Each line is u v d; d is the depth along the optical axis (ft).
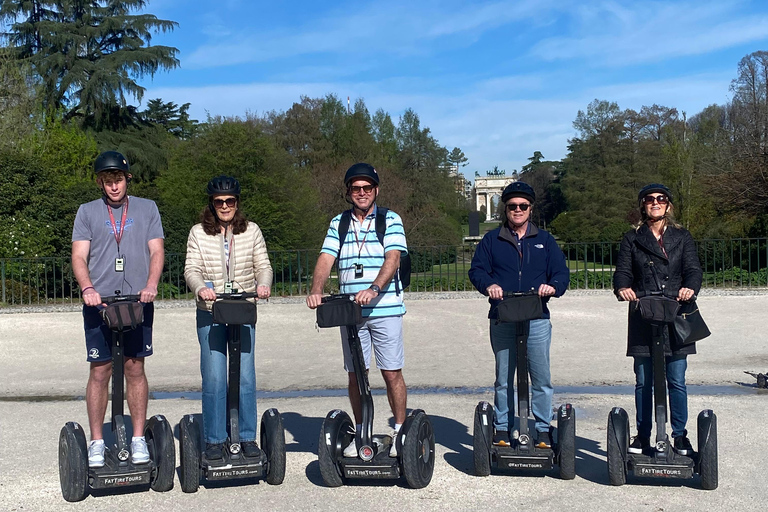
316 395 25.59
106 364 15.44
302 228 86.43
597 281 57.26
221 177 15.90
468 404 23.32
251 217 78.54
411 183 160.56
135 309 14.29
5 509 14.30
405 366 30.81
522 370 15.37
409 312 45.16
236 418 15.11
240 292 15.38
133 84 116.78
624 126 164.04
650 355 15.40
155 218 16.14
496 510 13.91
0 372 31.14
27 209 67.51
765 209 83.25
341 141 147.84
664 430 14.89
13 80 91.25
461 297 51.90
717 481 14.87
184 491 15.21
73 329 41.11
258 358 33.30
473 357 32.48
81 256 15.23
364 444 14.94
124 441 14.76
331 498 14.75
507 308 14.65
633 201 156.04
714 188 86.89
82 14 121.60
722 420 20.42
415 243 117.60
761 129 90.27
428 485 15.48
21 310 49.32
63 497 14.92
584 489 15.08
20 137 89.61
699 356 31.45
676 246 15.48
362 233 15.92
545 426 16.10
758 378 25.02
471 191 339.36
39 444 19.10
